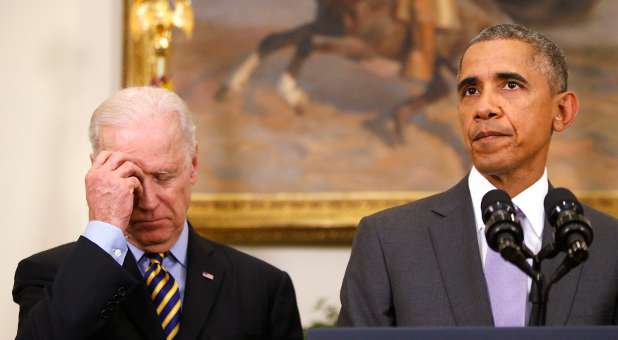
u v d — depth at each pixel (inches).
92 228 197.0
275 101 371.9
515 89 191.3
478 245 193.0
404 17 374.9
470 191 200.4
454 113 367.6
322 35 375.6
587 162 359.6
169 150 209.8
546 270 187.3
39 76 373.7
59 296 189.5
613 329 140.3
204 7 378.3
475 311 184.4
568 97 202.5
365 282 195.0
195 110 371.6
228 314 216.7
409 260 193.6
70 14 378.3
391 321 192.9
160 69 340.8
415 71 371.6
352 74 372.5
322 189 364.8
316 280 359.6
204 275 219.0
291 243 362.0
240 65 374.6
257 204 362.9
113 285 191.2
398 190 363.6
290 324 227.8
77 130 371.2
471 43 199.5
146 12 344.8
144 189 207.0
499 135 190.1
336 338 142.2
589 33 367.6
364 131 368.2
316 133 369.1
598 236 192.2
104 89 374.0
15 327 357.1
